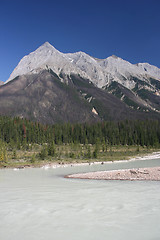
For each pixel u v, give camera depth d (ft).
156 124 625.00
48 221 49.29
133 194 75.20
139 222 48.32
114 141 498.69
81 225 47.01
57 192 80.12
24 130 447.83
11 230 44.80
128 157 307.58
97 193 77.56
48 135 449.48
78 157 287.28
